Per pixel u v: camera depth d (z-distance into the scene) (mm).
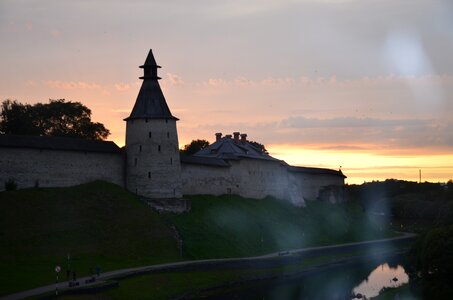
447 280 116562
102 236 132625
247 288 129875
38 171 141625
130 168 157000
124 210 144250
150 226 141875
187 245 141250
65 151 146750
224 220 163500
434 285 117125
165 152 156875
